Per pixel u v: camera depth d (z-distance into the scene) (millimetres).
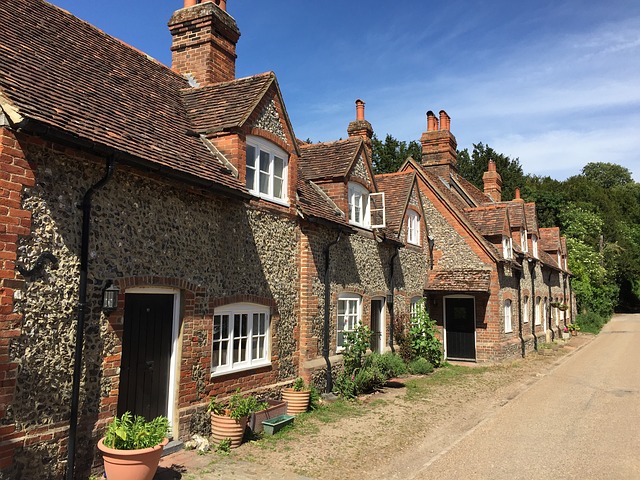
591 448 8414
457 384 14633
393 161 44375
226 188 8219
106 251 6488
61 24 8688
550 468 7406
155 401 7359
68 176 6027
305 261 11219
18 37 7188
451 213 20453
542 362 19766
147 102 8945
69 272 5969
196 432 7875
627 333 33031
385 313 15695
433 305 20344
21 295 5398
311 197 12289
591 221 49875
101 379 6312
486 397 12859
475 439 8930
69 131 5758
